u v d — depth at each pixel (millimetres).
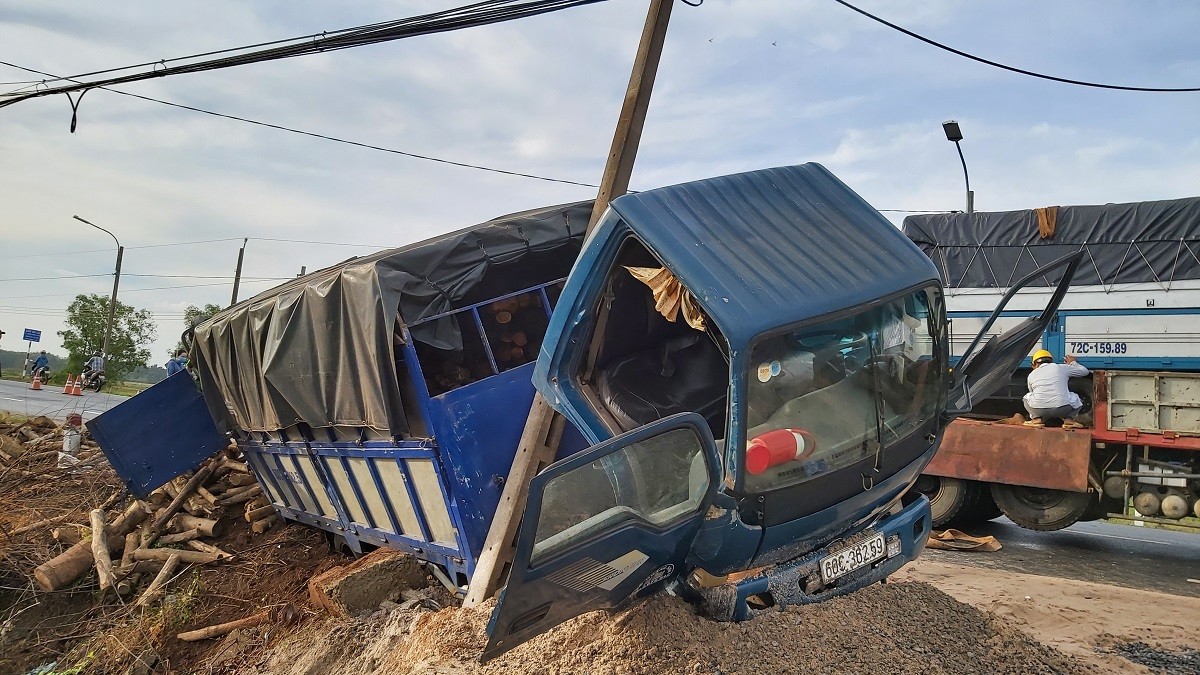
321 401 6941
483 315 6965
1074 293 10148
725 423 3904
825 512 4121
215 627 7824
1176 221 9703
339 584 6887
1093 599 6062
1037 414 9625
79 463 12430
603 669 4105
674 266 4039
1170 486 9055
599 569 3725
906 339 4418
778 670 3943
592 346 4867
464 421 6125
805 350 4008
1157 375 9203
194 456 10320
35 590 8906
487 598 5656
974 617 4852
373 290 6082
